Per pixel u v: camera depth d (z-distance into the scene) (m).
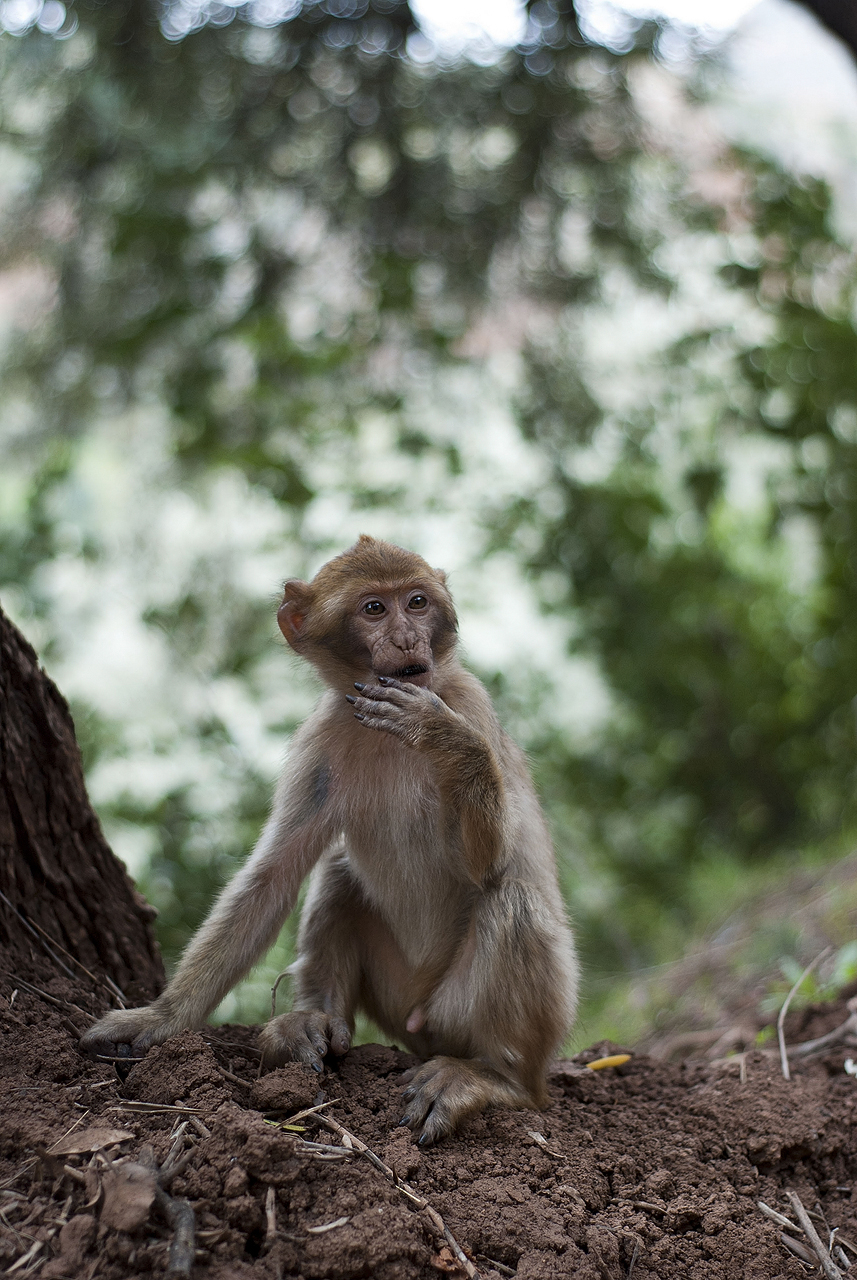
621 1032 2.96
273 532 3.61
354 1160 2.16
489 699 2.38
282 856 2.33
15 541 3.42
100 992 2.35
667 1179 2.23
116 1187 2.10
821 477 3.82
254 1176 2.12
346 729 2.34
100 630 3.50
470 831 2.27
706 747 4.64
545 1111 2.29
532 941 2.28
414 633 2.32
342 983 2.36
